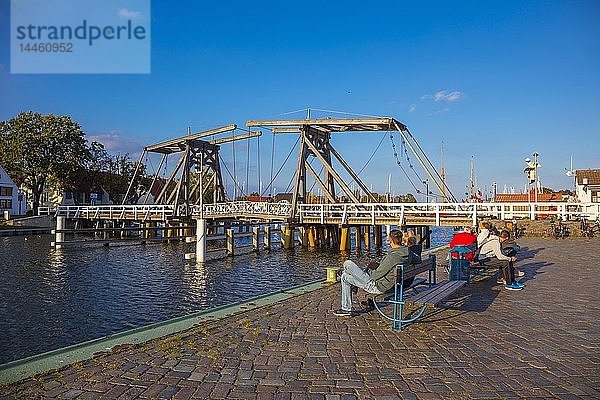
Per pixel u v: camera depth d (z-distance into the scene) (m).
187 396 4.67
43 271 23.19
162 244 37.69
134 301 16.22
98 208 51.16
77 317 13.85
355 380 5.08
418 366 5.51
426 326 7.30
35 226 52.47
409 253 7.79
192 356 5.84
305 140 36.31
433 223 30.11
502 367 5.46
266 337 6.68
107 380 5.06
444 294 7.72
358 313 8.20
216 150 49.19
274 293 10.18
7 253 30.88
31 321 13.37
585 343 6.39
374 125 35.66
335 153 39.16
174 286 19.33
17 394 4.70
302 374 5.25
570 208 35.06
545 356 5.86
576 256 17.14
